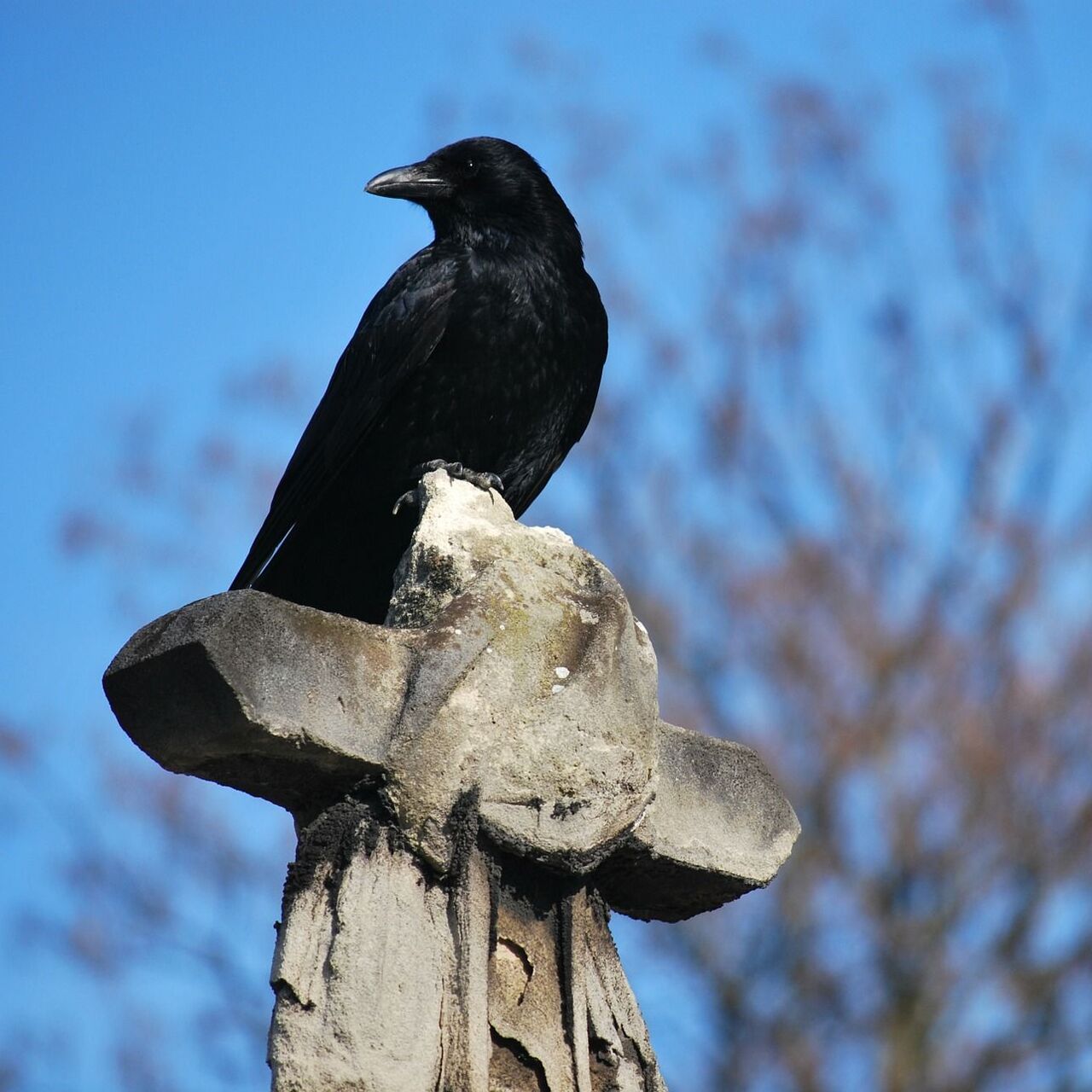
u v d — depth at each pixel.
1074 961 22.17
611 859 6.65
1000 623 24.09
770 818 7.05
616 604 6.38
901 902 22.58
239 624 5.43
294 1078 5.34
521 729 6.01
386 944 5.55
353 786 5.76
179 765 5.62
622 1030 6.22
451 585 6.24
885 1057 21.83
